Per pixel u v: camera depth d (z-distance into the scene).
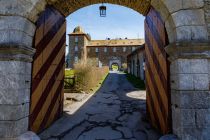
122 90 12.52
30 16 3.29
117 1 4.86
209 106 2.98
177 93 3.10
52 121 5.00
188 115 2.97
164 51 3.78
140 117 5.77
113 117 5.78
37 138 3.23
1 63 3.08
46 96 4.56
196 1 3.18
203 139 2.92
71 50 41.03
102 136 4.16
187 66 3.06
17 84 3.05
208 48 3.01
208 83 3.02
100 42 45.78
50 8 4.54
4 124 2.97
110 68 43.47
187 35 3.10
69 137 4.09
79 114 6.10
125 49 43.62
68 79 11.65
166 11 3.28
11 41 3.12
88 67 12.05
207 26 3.18
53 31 4.92
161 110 4.06
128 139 3.98
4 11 3.19
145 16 5.58
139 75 17.61
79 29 42.41
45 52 4.45
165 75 3.72
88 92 11.45
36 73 3.95
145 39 5.73
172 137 3.10
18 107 3.05
